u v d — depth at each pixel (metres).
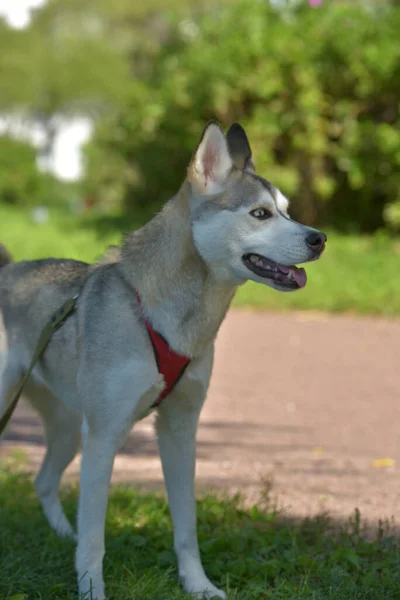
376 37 19.75
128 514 6.17
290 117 19.48
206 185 5.05
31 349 5.80
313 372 10.84
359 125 19.38
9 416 5.75
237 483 6.96
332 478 7.10
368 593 4.91
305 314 14.70
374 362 11.36
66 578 5.13
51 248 19.48
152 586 4.98
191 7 48.44
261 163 19.23
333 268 16.95
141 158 23.03
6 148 40.72
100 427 4.98
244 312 14.86
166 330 4.92
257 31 19.77
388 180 19.52
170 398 5.17
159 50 22.20
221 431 8.47
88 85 57.25
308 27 19.81
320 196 20.41
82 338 5.09
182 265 4.95
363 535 5.79
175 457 5.27
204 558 5.48
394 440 8.18
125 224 23.23
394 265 17.09
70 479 7.22
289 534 5.72
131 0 55.44
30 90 55.91
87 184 39.97
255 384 10.29
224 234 4.99
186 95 20.22
